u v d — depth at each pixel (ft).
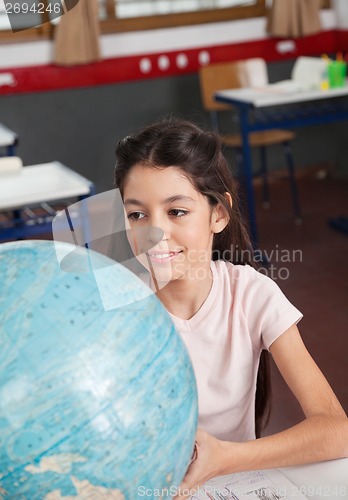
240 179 17.01
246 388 3.95
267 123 14.23
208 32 18.28
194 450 3.07
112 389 2.11
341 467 3.55
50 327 2.11
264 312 3.94
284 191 18.21
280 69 18.94
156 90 18.25
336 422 3.64
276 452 3.41
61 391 2.06
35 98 17.48
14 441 2.05
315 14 18.28
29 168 10.25
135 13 17.98
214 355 3.91
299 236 14.84
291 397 8.50
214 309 3.90
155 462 2.23
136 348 2.21
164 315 2.42
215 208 3.67
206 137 3.51
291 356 3.91
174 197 3.38
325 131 19.43
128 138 3.51
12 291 2.17
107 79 17.85
